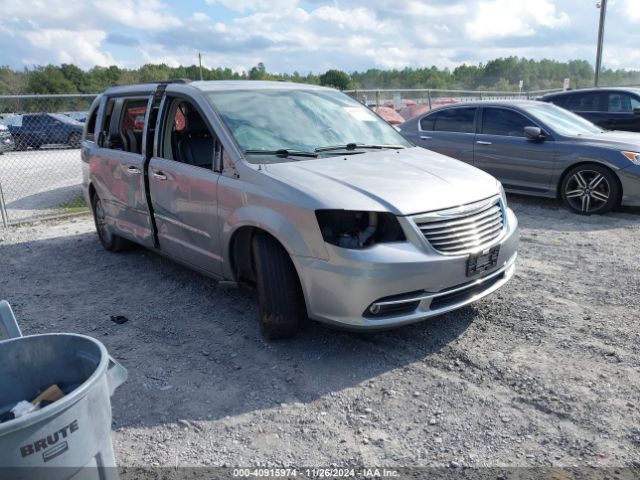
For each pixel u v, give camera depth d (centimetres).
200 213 444
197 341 413
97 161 602
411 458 279
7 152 1591
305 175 389
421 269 352
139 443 298
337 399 331
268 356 385
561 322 418
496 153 847
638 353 368
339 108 523
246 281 434
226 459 283
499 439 289
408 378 350
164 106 501
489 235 393
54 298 516
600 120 1097
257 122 454
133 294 516
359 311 350
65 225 820
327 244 352
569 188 779
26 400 216
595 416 303
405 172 409
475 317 432
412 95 1997
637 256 573
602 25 2780
